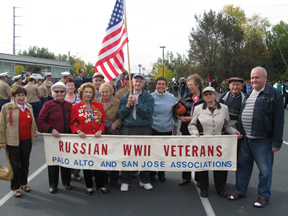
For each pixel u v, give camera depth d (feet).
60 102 13.25
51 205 11.89
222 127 12.64
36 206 11.79
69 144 12.91
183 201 12.28
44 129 12.90
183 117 13.85
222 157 12.42
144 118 13.07
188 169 12.64
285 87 60.85
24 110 12.94
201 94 13.85
